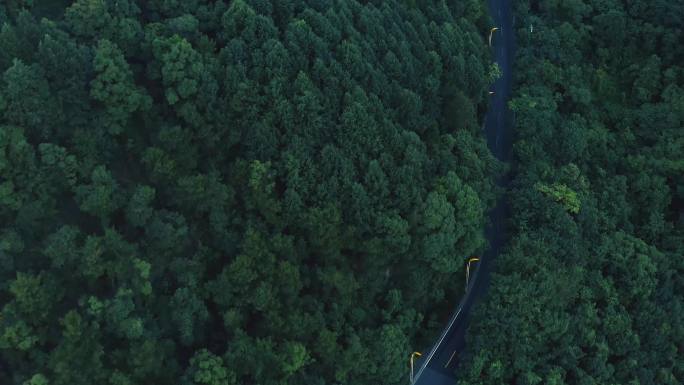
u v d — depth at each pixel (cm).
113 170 8181
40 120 7544
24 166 7469
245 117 8456
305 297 8600
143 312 7775
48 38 7594
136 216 7850
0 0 8006
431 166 9575
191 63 8231
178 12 8744
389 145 9188
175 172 8181
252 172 8394
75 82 7806
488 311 9419
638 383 9688
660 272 10681
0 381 7175
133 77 8350
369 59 9462
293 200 8456
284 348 8144
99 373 7175
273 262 8238
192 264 8088
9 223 7575
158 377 7625
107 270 7550
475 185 9856
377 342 8862
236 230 8538
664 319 10306
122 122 8131
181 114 8256
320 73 8862
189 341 7919
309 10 9125
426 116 10000
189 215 8412
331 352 8488
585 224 10588
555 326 9406
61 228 7481
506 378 9362
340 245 8825
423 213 9094
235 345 7894
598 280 10281
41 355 7206
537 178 10650
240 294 8194
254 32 8712
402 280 9538
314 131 8738
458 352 9894
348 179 8744
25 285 7106
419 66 10119
